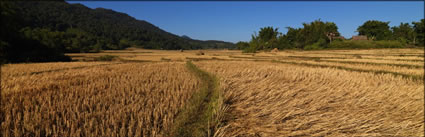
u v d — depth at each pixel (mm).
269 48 72312
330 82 8453
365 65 16828
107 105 4684
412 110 5207
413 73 11688
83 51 71938
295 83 8406
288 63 20781
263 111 4656
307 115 4617
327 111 4992
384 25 69562
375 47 55906
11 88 6312
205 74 11219
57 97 5230
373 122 4406
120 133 3213
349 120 4348
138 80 8680
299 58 29562
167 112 4328
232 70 12875
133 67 15086
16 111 4145
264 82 8312
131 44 149500
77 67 15094
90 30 150750
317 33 66875
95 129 3344
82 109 4281
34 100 4801
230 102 5480
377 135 3873
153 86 7277
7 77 9133
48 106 4457
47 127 3289
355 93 6535
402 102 5773
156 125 3672
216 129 3691
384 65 16547
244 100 5664
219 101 5062
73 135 3145
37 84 7098
